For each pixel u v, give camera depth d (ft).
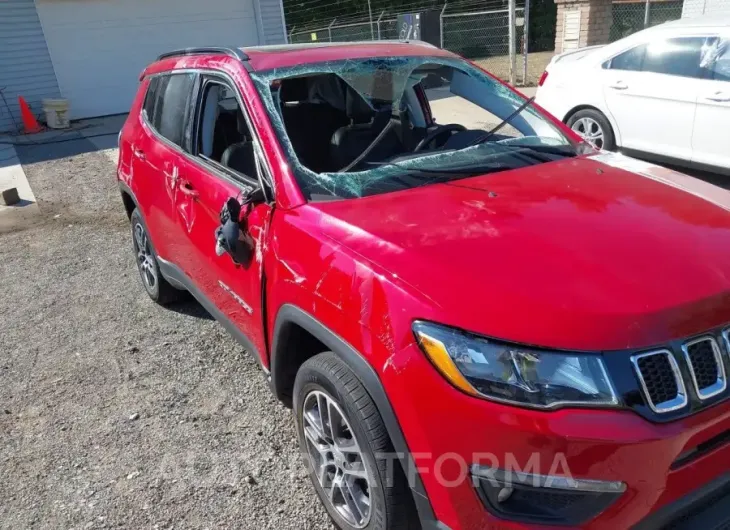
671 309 5.81
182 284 12.57
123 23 47.44
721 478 6.03
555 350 5.61
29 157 35.50
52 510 8.94
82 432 10.68
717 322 5.97
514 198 8.03
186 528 8.45
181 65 12.40
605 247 6.66
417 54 11.48
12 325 15.08
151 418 10.94
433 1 78.28
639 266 6.32
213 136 11.30
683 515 6.04
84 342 13.91
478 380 5.67
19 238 21.95
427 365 5.88
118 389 11.91
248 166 10.12
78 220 23.61
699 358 5.85
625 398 5.51
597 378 5.55
